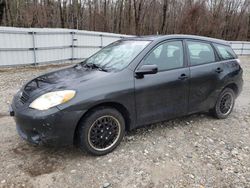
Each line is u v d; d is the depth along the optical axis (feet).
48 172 10.38
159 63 13.24
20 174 10.19
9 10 69.77
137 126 12.83
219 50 16.35
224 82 16.02
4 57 33.96
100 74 11.98
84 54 44.29
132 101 12.10
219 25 109.40
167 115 13.73
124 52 13.53
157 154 11.99
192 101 14.65
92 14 85.66
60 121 10.30
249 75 38.81
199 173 10.68
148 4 92.12
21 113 10.67
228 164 11.43
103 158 11.51
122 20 90.02
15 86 25.05
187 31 97.86
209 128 15.30
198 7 98.43
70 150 12.09
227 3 113.50
